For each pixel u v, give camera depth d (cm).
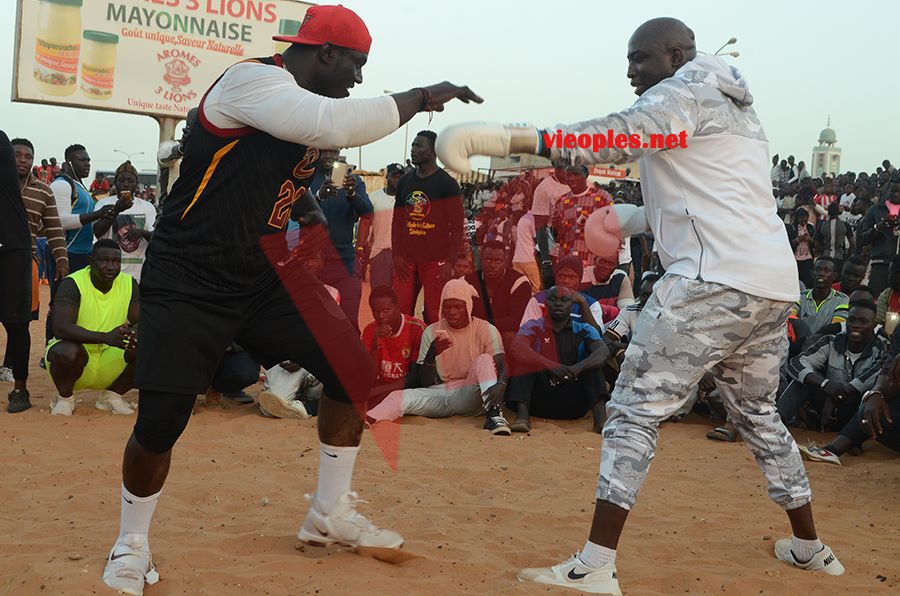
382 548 357
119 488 466
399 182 621
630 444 327
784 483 360
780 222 340
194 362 315
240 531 396
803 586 348
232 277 318
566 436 651
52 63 1622
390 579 334
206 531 394
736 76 337
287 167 317
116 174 873
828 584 352
